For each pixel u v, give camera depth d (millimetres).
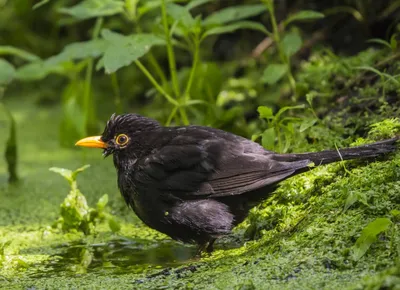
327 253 7902
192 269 8680
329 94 12320
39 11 20938
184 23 12844
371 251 7688
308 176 9828
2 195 13508
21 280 9047
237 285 7648
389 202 8305
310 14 12758
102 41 12992
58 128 18328
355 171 9211
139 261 9711
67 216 11148
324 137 10805
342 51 16078
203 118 13523
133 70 18859
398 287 6641
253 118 15156
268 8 13258
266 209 9781
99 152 16312
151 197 9625
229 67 17281
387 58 12188
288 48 13016
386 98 11281
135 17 13320
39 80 21109
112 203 12656
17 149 15078
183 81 14992
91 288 8461
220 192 9320
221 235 9508
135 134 10227
